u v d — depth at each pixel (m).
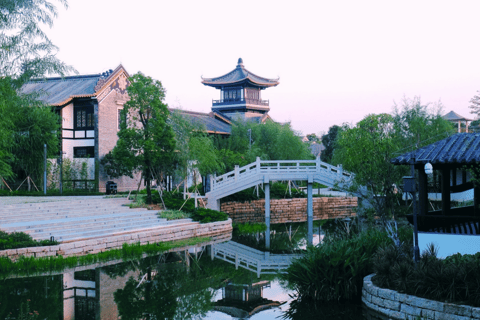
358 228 26.23
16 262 17.77
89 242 20.58
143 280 17.00
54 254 19.20
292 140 49.16
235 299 14.78
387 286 12.17
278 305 13.96
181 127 31.52
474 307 10.22
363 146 16.27
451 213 16.83
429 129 31.36
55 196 33.34
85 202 27.78
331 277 13.48
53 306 13.59
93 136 40.16
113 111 41.44
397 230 16.47
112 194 35.44
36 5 19.11
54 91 42.06
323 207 41.81
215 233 28.08
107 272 17.94
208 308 13.80
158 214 27.62
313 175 33.47
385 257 12.93
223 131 53.03
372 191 16.95
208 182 39.09
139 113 28.64
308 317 12.51
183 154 29.97
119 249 21.45
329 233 28.36
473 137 14.91
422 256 12.84
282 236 28.06
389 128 17.17
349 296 13.59
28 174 36.72
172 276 17.70
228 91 71.75
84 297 14.59
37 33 19.19
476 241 13.42
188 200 31.77
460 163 13.84
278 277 17.88
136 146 28.38
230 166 43.56
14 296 14.45
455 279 10.89
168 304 14.19
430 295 11.14
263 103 71.94
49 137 36.19
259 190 40.78
